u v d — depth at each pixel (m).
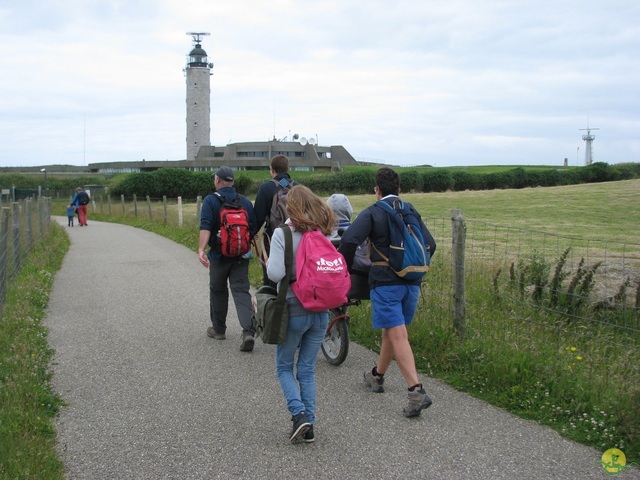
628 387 5.04
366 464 4.26
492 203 37.22
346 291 4.52
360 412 5.18
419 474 4.11
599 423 4.72
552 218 26.92
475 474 4.11
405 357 5.08
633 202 33.94
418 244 5.09
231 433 4.76
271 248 4.55
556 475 4.10
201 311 8.98
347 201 6.81
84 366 6.38
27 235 14.16
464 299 6.53
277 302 4.51
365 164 112.62
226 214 6.91
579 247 14.73
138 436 4.70
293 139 104.62
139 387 5.76
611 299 7.62
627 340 6.61
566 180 65.69
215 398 5.49
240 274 7.16
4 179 68.50
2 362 5.97
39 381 5.71
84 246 18.17
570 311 7.49
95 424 4.92
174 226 23.02
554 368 5.59
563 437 4.67
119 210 38.72
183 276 12.12
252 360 6.61
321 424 4.94
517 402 5.25
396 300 5.12
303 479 4.05
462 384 5.73
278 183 7.15
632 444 4.47
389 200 5.19
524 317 7.07
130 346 7.13
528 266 8.47
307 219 4.54
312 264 4.43
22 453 4.16
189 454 4.41
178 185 59.72
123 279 11.80
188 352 6.89
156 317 8.60
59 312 8.94
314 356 4.76
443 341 6.42
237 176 59.22
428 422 4.96
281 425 4.92
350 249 5.03
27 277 10.82
